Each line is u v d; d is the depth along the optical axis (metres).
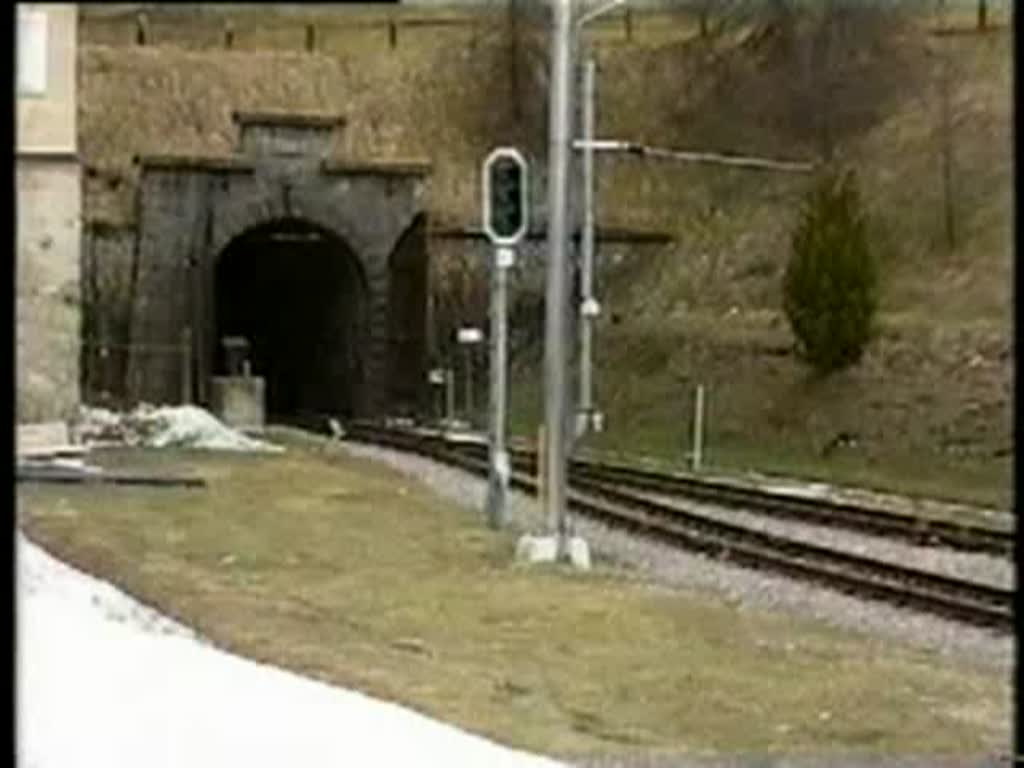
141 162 98.56
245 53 115.75
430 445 71.06
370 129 114.69
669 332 91.31
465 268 103.06
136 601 26.06
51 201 46.88
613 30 117.31
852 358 76.44
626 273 102.88
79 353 59.47
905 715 20.80
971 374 71.19
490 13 113.88
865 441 72.69
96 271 99.25
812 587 33.31
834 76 105.25
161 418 65.75
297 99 115.50
